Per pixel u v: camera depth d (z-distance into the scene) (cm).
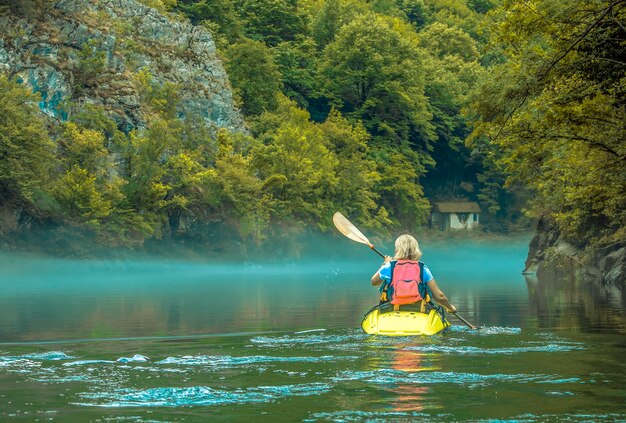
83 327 1227
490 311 1538
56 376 681
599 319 1316
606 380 649
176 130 6750
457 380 650
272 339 976
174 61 7375
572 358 784
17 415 520
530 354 816
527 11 2180
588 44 2122
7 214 5050
